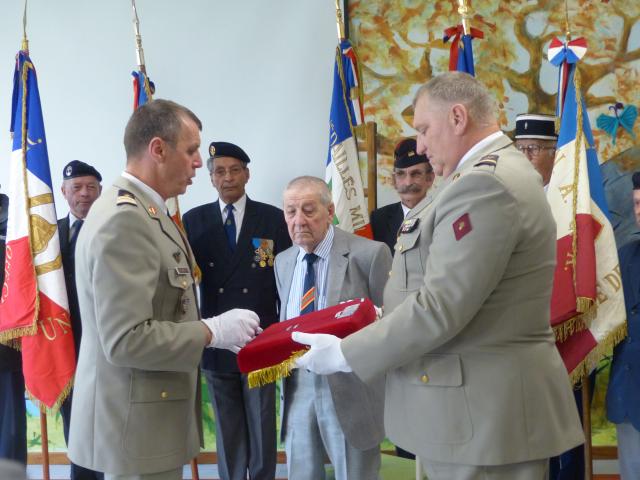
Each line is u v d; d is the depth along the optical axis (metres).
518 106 3.64
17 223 3.17
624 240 3.59
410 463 3.41
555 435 1.64
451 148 1.76
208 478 3.74
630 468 2.75
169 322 1.88
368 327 1.72
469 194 1.61
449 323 1.58
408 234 1.80
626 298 2.85
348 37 3.72
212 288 3.27
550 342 1.71
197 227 3.36
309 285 2.46
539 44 3.62
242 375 3.29
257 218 3.33
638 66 3.58
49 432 3.78
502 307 1.65
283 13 3.80
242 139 3.84
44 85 3.84
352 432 2.26
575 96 2.96
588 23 3.59
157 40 3.82
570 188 2.88
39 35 3.84
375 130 3.69
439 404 1.67
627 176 3.59
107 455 1.85
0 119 3.85
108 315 1.77
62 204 3.86
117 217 1.81
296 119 3.82
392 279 1.85
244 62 3.82
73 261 3.31
